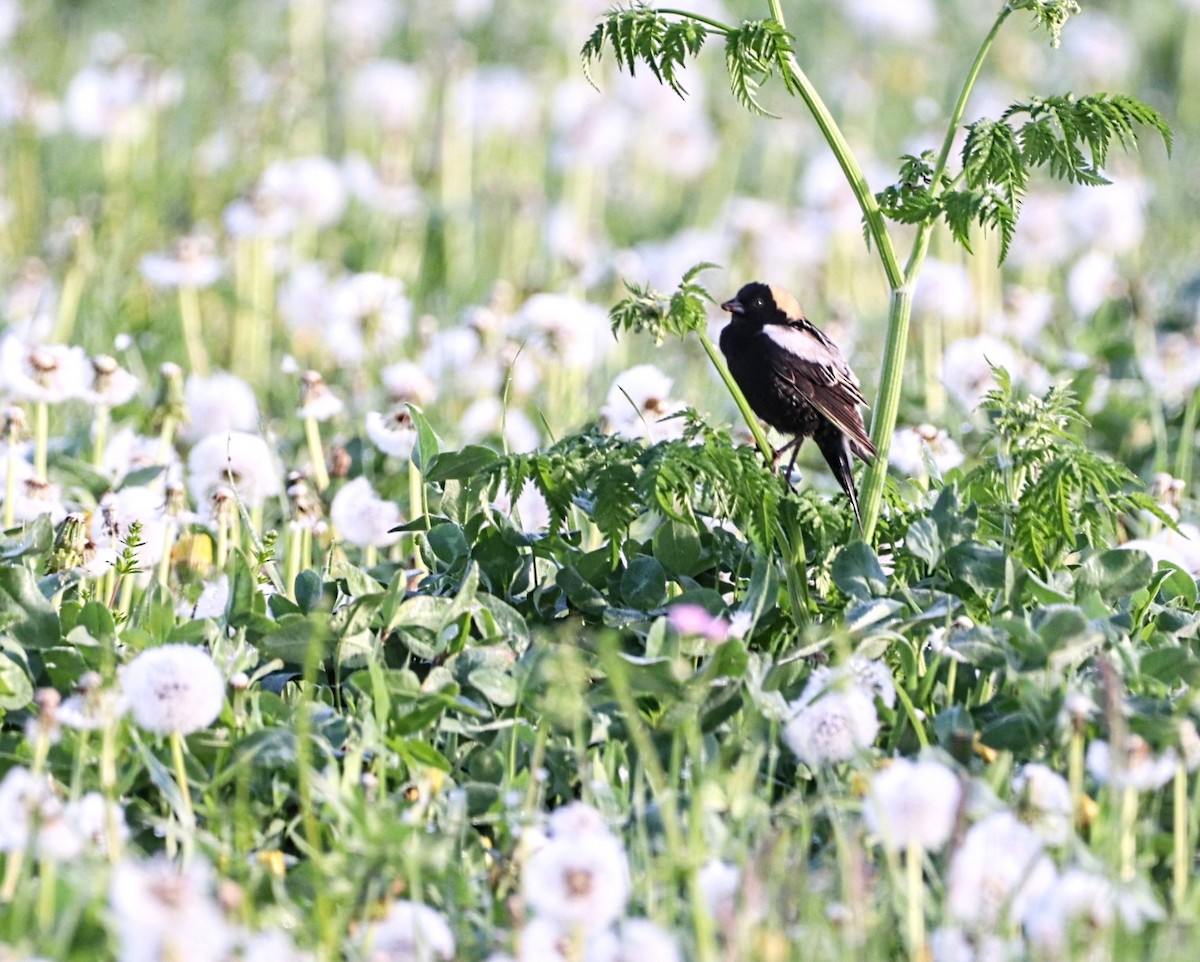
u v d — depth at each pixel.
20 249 19.72
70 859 6.54
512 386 14.31
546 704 8.05
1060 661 8.31
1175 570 9.59
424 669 8.98
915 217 9.09
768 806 7.52
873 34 28.03
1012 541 9.36
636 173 24.34
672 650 8.46
